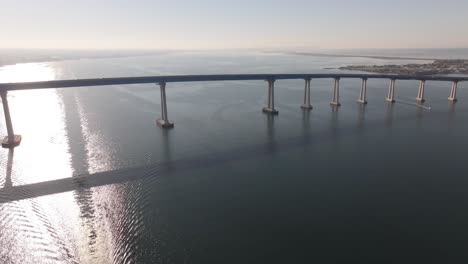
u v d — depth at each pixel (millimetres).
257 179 63438
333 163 71750
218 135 94062
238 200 55125
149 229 46812
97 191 58188
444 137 91312
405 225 47375
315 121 112438
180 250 42281
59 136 91188
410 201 54312
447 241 43594
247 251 42125
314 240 44281
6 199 55031
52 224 47938
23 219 49125
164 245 43312
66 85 94250
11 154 76562
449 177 63625
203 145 84438
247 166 70125
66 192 57719
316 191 58219
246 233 45906
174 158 74688
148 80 104750
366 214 50438
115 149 80562
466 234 45031
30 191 58000
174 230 46562
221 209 52188
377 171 67000
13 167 68750
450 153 77562
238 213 50969
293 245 43250
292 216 50031
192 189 59219
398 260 40188
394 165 70250
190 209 52156
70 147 81625
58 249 42531
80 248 42719
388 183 61250
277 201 54656
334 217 49719
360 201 54438
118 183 61469
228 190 58812
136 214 50719
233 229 46781
